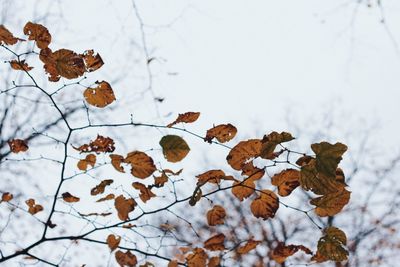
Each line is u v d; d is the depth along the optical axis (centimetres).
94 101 186
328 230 179
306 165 173
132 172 183
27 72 185
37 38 181
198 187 179
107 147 189
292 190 176
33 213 201
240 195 180
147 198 186
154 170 183
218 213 189
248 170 177
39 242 193
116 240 192
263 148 173
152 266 193
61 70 181
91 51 181
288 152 173
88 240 193
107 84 184
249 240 200
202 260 195
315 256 187
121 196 187
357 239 473
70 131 189
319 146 171
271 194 179
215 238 194
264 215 180
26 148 197
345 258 178
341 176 172
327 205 176
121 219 188
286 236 446
